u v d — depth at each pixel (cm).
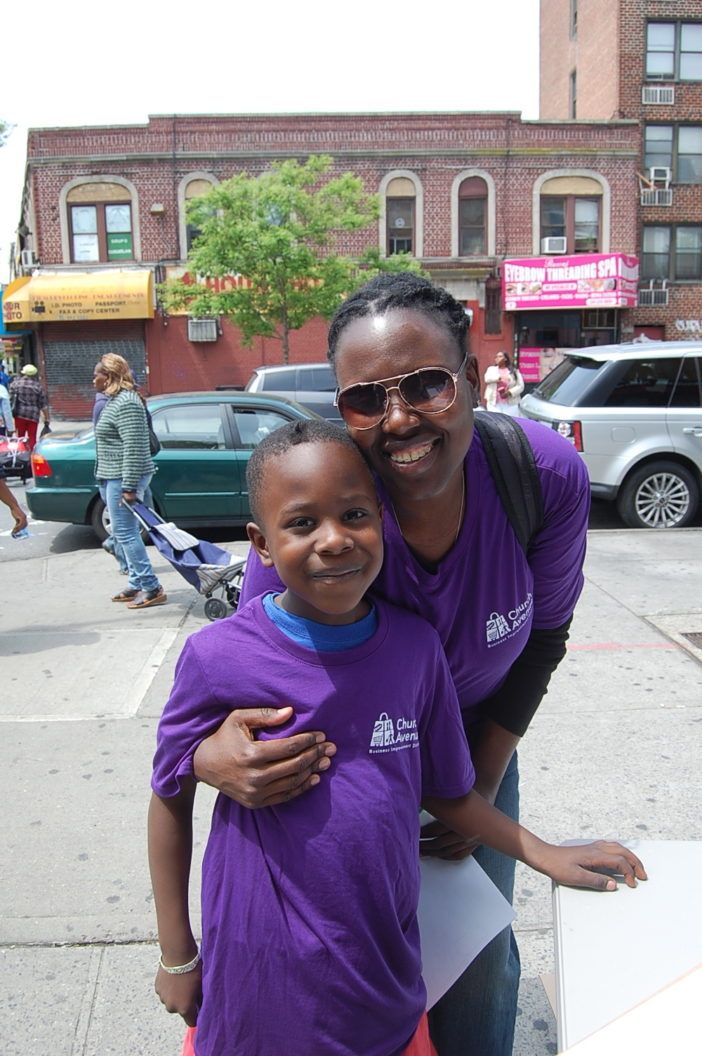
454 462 145
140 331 2483
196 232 2453
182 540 577
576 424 856
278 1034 138
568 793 347
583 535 174
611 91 2588
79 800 344
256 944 138
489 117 2436
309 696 139
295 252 1975
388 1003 140
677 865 162
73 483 834
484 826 163
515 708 190
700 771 363
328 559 134
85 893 286
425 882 173
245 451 836
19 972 252
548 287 2431
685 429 859
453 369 141
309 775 137
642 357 861
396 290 144
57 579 714
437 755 160
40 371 2491
